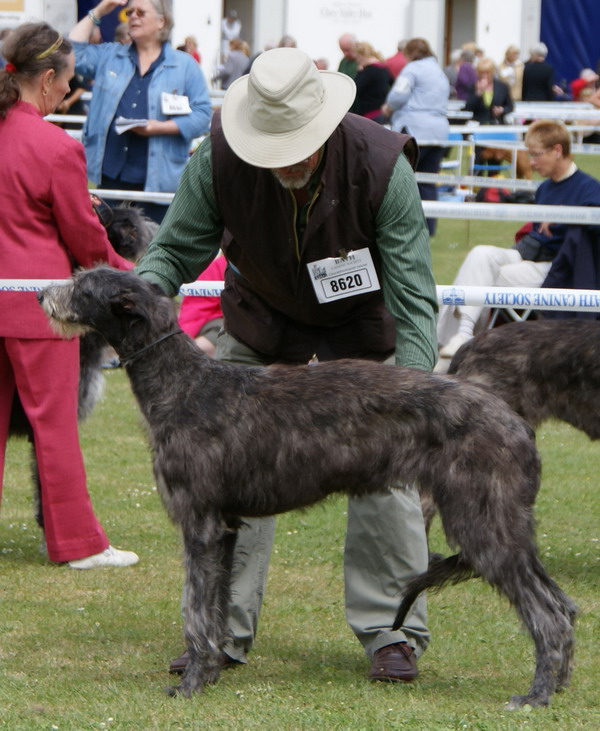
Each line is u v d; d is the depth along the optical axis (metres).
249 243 6.38
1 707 5.93
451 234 25.92
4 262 8.03
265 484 6.08
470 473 5.81
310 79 5.90
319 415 6.02
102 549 8.66
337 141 6.08
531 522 5.92
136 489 10.73
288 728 5.61
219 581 6.20
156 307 6.22
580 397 8.57
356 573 6.62
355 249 6.36
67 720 5.70
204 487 6.08
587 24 46.62
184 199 6.50
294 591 8.12
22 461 11.97
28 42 8.03
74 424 8.51
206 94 14.62
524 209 11.02
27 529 9.64
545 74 37.88
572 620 6.06
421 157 23.22
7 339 8.20
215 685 6.28
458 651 6.97
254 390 6.15
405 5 38.84
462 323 12.96
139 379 6.23
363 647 6.82
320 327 6.79
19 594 7.98
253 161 5.90
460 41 50.19
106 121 14.38
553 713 5.81
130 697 6.09
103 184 14.66
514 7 41.38
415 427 5.91
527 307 9.18
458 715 5.82
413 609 6.64
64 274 8.16
